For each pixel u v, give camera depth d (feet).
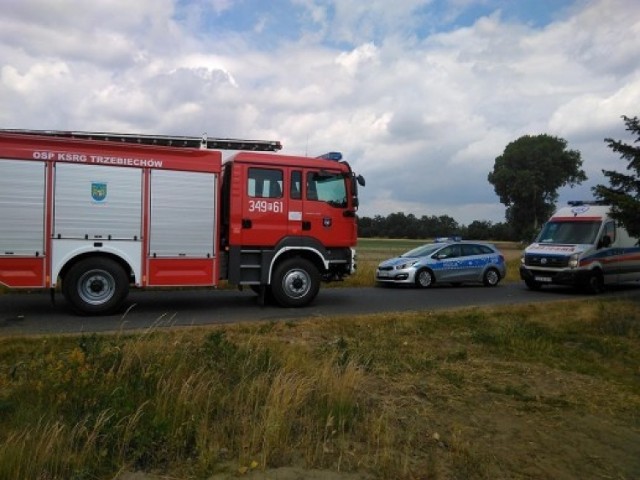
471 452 16.11
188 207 35.19
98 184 33.04
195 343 22.97
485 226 262.88
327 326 31.19
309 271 38.68
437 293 52.75
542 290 57.72
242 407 16.87
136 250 33.96
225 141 38.42
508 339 31.30
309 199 38.55
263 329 29.55
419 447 16.31
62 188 32.27
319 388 18.10
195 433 15.28
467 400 20.95
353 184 40.01
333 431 16.15
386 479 14.14
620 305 43.27
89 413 15.29
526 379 24.31
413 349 27.73
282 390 17.24
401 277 57.72
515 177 239.91
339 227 39.55
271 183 37.63
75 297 32.91
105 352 19.72
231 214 36.58
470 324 34.73
